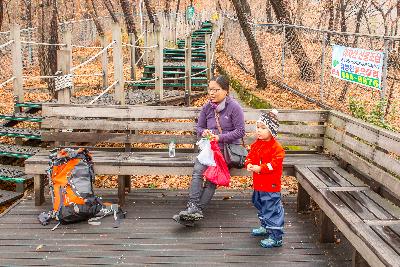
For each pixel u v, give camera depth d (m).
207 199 5.53
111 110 6.71
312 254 4.90
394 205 4.63
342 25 17.89
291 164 6.14
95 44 30.06
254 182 5.07
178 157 6.30
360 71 8.46
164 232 5.40
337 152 6.19
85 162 5.77
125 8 23.86
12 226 5.51
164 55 18.27
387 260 3.45
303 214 6.04
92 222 5.62
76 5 43.44
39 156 6.26
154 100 11.10
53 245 5.03
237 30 20.78
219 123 5.68
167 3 34.09
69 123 6.76
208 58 14.67
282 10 16.08
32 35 21.33
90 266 4.58
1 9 17.14
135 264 4.63
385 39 7.50
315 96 11.59
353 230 4.07
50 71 12.23
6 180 6.93
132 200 6.48
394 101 8.73
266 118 4.85
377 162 5.15
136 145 9.66
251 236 5.32
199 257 4.79
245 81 15.10
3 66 18.19
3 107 11.71
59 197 5.61
